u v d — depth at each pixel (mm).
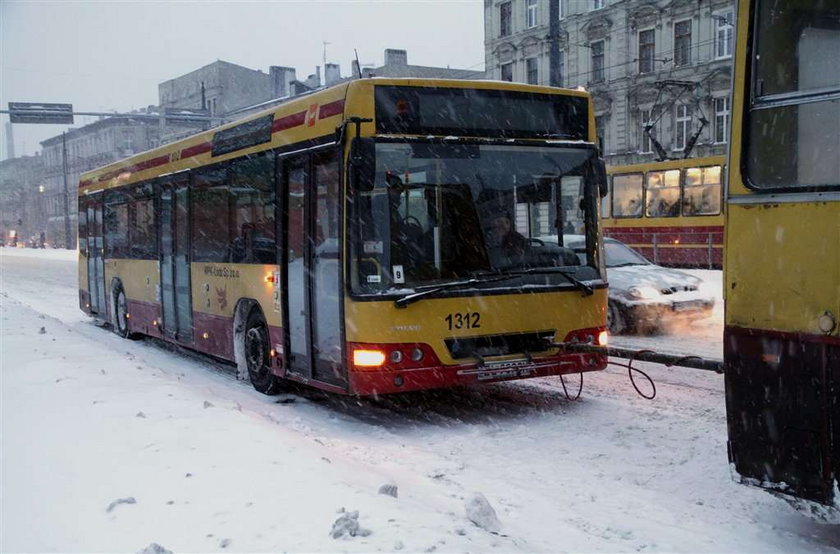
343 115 7441
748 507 5254
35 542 4211
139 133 79312
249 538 4105
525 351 7715
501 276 7578
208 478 5102
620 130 41500
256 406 8875
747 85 4453
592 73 42812
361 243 7289
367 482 5367
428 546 3961
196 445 5902
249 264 9555
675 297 12578
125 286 14633
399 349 7184
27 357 10492
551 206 7941
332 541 4027
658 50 39469
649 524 5012
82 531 4332
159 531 4270
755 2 4422
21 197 103125
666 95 38844
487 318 7473
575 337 7910
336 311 7598
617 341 12109
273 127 8953
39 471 5438
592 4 42562
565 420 7672
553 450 6715
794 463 4273
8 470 5488
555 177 7969
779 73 4336
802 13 4238
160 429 6387
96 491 4969
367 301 7184
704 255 25312
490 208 7652
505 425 7621
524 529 4961
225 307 10328
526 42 46156
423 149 7422
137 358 12227
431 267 7398
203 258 11016
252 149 9453
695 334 12617
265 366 9406
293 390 9680
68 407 7340
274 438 6125
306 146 8148
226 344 10406
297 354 8508
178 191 11891
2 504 4824
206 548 4004
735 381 4527
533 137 7926
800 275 4203
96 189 16531
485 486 5844
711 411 7695
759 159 4406
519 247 7750
